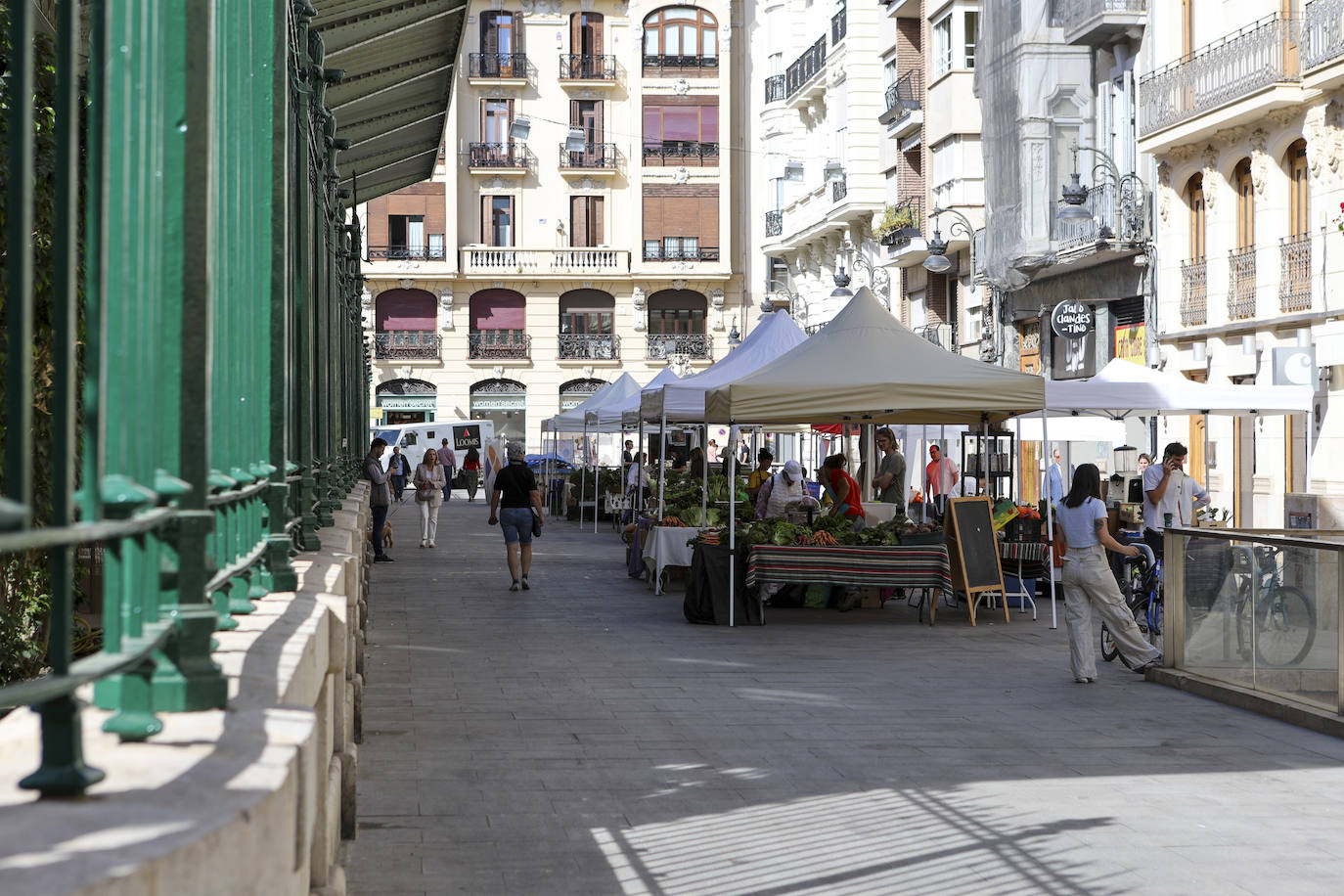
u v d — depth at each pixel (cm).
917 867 609
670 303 5919
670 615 1608
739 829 668
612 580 2045
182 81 301
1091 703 1044
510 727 919
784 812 704
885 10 4075
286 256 548
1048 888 580
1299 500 2198
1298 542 982
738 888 573
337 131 1600
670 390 1958
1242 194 2489
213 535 385
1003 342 3412
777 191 5331
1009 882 587
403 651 1283
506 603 1727
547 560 2417
